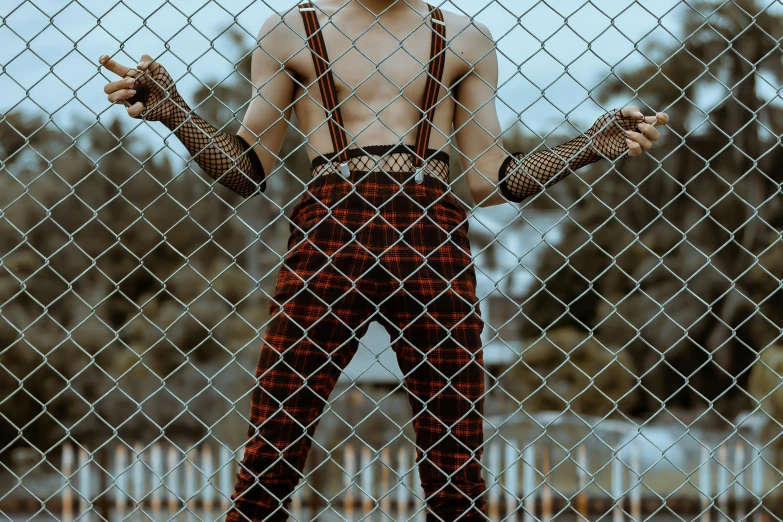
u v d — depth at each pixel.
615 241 18.94
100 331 14.49
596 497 8.81
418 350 2.30
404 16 2.48
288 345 2.29
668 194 18.97
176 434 12.45
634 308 18.55
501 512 7.74
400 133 2.38
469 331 2.34
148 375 13.25
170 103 2.29
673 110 18.61
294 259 2.34
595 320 18.56
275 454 2.29
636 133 2.35
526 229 18.33
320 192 2.36
